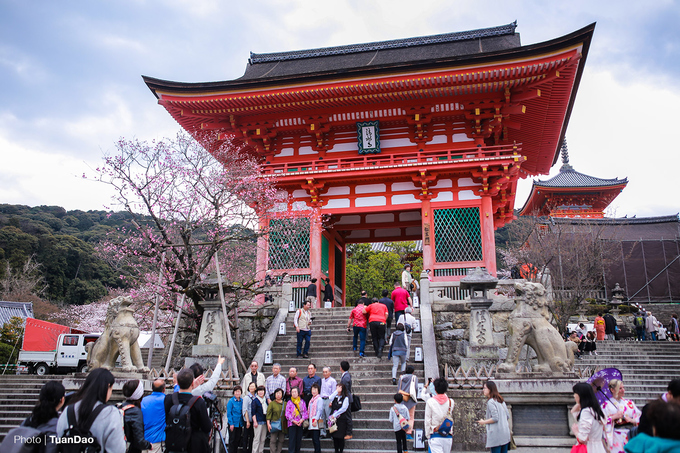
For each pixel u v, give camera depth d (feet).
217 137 88.22
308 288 70.28
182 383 22.79
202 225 55.62
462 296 65.57
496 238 234.79
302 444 40.70
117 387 37.40
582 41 67.51
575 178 190.19
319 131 85.05
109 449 16.93
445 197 79.05
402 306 54.39
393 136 85.20
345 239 100.73
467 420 37.27
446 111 81.30
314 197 81.71
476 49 94.99
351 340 57.11
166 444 22.00
